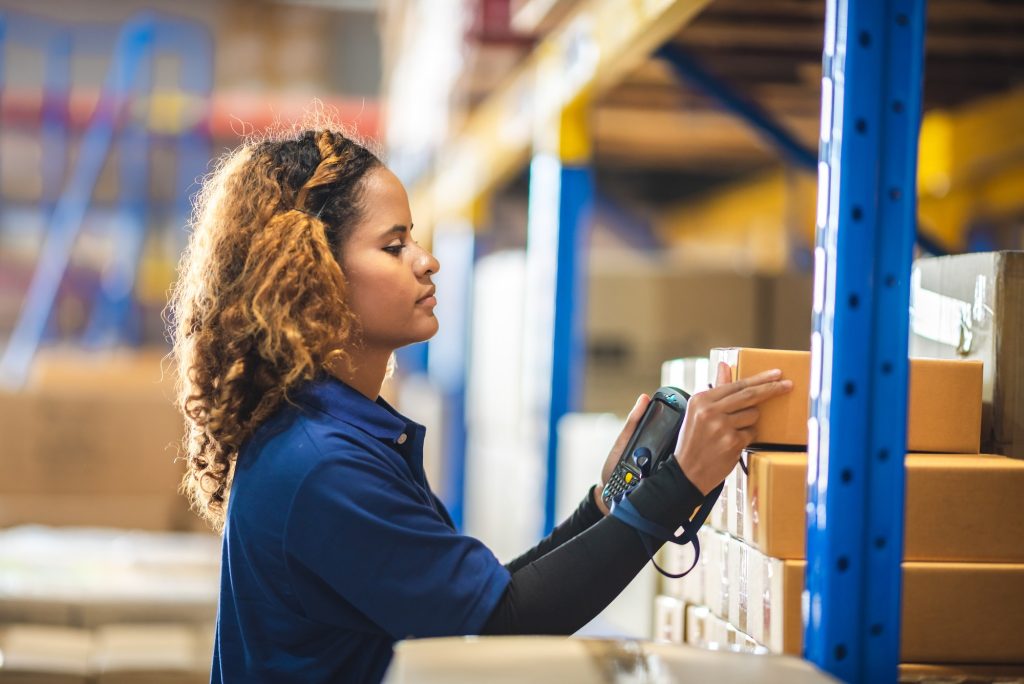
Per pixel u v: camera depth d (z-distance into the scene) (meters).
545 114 3.83
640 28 2.73
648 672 1.25
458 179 5.98
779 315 4.50
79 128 9.65
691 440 1.50
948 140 4.21
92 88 12.99
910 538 1.54
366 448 1.52
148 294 9.56
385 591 1.43
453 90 4.94
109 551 3.90
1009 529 1.55
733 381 1.61
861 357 1.43
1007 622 1.53
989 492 1.55
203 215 1.68
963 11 2.97
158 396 4.63
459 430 6.34
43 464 4.54
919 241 3.93
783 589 1.49
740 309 4.52
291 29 12.85
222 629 1.59
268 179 1.60
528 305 4.44
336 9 13.15
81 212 7.94
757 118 4.05
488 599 1.43
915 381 1.65
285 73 12.73
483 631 1.42
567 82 3.52
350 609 1.49
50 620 3.19
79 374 5.05
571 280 3.69
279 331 1.52
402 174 7.62
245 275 1.56
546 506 3.76
